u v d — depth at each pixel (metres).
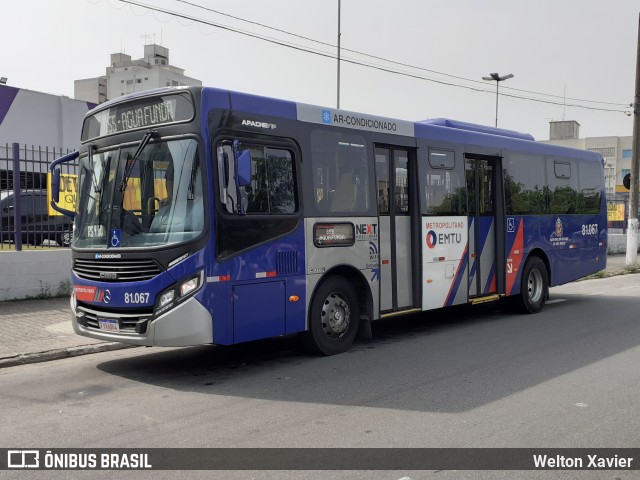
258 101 7.23
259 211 7.12
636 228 21.48
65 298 12.18
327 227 7.90
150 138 6.92
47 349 8.12
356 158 8.38
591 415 5.43
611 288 16.23
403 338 9.27
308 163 7.73
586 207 13.44
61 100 21.28
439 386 6.45
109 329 6.91
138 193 6.93
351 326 8.35
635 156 21.66
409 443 4.77
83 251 7.23
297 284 7.52
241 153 6.63
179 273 6.49
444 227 9.74
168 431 5.13
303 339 7.95
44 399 6.15
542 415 5.43
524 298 11.48
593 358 7.71
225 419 5.43
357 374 7.02
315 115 7.87
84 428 5.24
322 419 5.39
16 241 11.81
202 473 4.25
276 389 6.42
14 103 19.92
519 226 11.38
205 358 7.99
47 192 12.27
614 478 4.16
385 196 8.88
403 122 9.16
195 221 6.57
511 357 7.84
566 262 12.73
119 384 6.72
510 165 11.24
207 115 6.70
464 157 10.28
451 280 9.87
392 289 8.91
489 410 5.59
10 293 11.73
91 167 7.52
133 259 6.71
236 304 6.80
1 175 11.81
